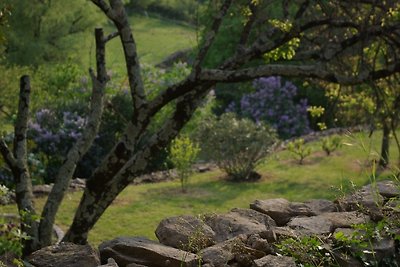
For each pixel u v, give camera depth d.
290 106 25.66
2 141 7.77
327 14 8.44
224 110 28.03
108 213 12.95
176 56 38.00
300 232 4.33
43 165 16.38
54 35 28.92
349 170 16.72
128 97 18.42
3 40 7.38
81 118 17.33
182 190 15.23
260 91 25.81
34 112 18.75
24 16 27.64
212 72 7.80
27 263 3.77
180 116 8.04
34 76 22.22
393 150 18.42
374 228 4.22
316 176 16.55
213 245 4.33
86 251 3.96
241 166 16.39
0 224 3.33
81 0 28.89
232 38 26.44
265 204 4.98
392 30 8.35
